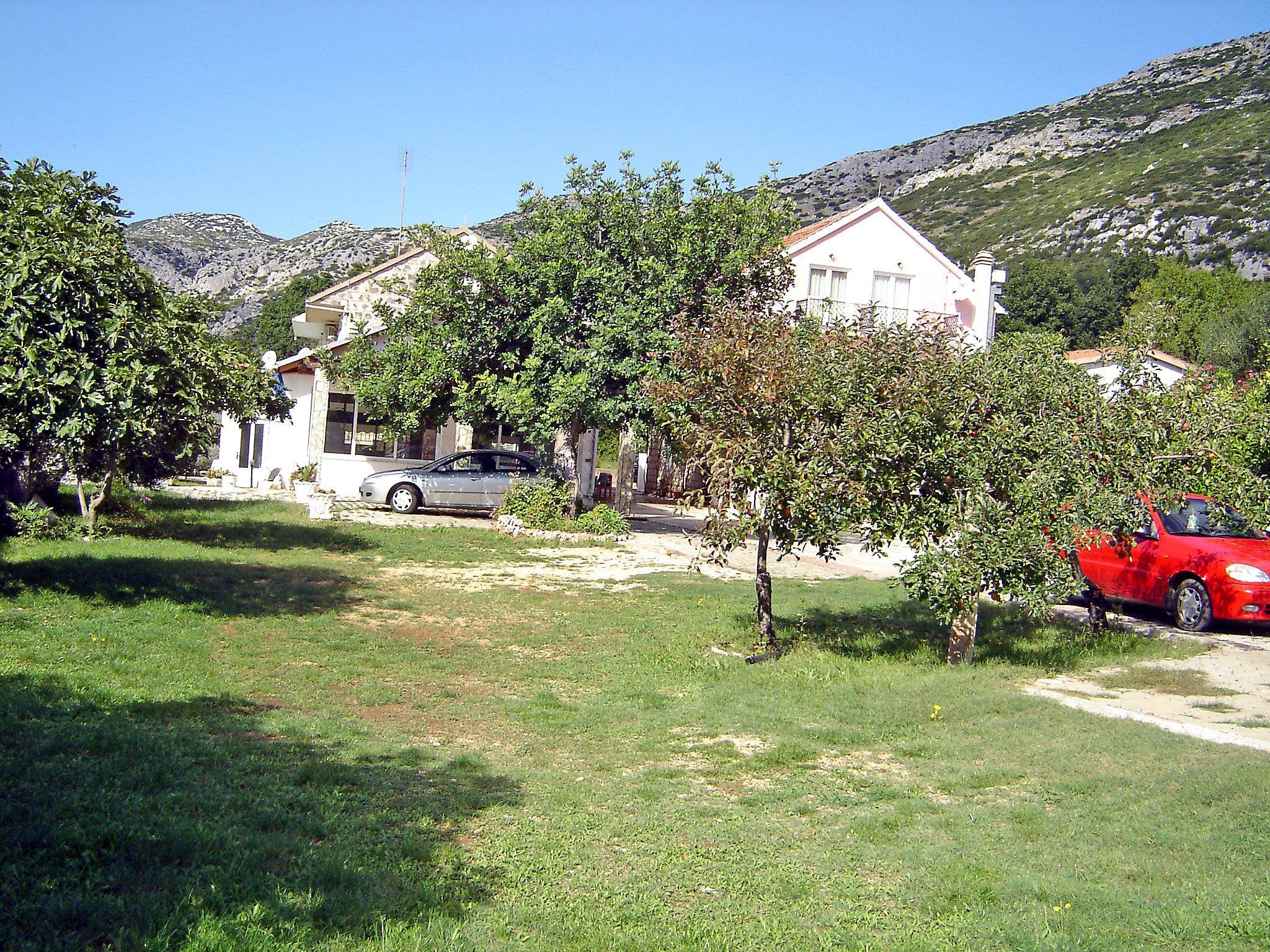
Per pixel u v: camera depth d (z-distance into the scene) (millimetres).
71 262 9477
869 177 124750
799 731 7766
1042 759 6867
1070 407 9742
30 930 3855
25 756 5809
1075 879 4855
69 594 11258
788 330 10609
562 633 11688
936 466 9492
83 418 9391
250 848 4863
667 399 11078
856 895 4840
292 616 11508
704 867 5188
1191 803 5805
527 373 20969
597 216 21953
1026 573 9258
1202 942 4078
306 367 29078
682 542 21562
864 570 18984
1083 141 110250
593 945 4211
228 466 31547
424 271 22328
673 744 7570
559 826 5738
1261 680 9234
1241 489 9695
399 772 6504
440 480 24312
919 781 6656
